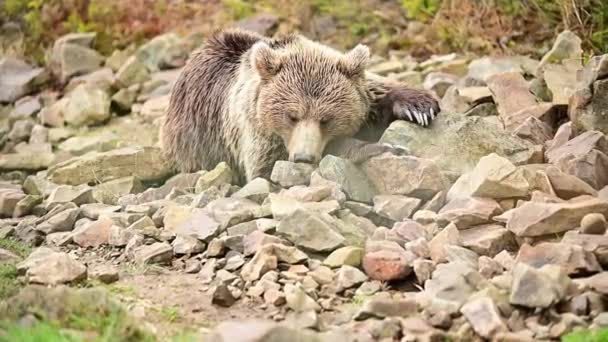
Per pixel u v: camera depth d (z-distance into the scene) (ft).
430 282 26.99
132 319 25.23
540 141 38.24
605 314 24.40
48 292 25.96
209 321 26.66
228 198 35.35
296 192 33.76
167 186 40.93
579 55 45.55
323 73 38.17
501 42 54.19
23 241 35.29
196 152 45.83
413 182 33.94
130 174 44.29
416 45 57.57
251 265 29.30
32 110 55.83
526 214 29.68
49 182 42.50
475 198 31.89
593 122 37.27
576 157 33.86
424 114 37.81
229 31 45.91
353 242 30.73
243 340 22.54
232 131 41.93
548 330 24.39
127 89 55.98
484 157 33.09
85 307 25.58
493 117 41.45
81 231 34.35
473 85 47.73
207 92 45.01
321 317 26.58
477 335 24.45
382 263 28.63
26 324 24.85
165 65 60.08
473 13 56.34
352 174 34.91
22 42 64.34
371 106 40.11
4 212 38.75
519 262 26.58
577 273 27.20
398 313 25.82
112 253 33.04
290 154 37.24
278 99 38.01
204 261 31.42
